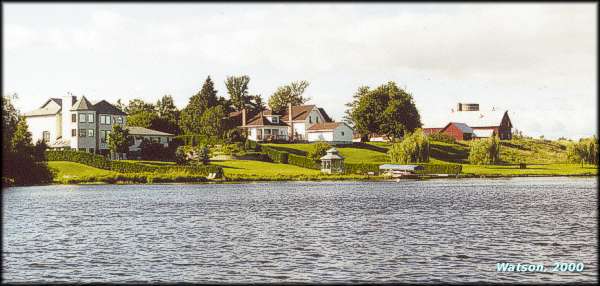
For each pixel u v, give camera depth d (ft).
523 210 265.13
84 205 296.92
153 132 613.93
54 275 142.92
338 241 182.39
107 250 170.81
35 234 200.34
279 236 192.54
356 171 529.86
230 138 590.55
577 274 142.00
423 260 155.33
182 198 334.85
